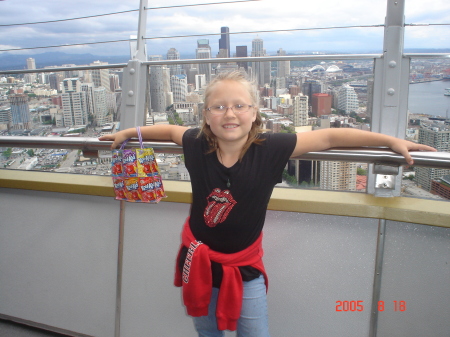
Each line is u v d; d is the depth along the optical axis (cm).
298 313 141
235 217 100
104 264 160
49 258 168
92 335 169
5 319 181
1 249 175
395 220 121
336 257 132
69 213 161
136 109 206
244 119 96
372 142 109
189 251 104
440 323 125
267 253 140
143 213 150
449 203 123
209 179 103
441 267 121
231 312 103
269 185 102
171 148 128
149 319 158
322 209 128
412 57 152
